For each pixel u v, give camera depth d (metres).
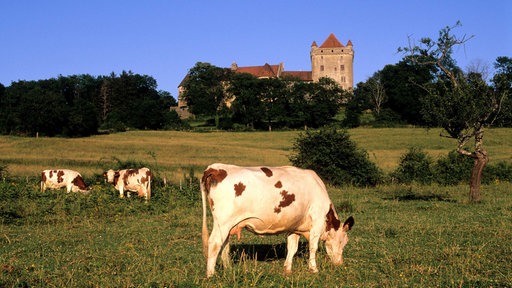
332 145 32.12
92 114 94.38
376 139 76.50
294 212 9.32
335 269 9.62
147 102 116.06
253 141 82.12
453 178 32.88
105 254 10.66
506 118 21.41
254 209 8.98
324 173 32.16
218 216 8.84
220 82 136.62
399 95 106.00
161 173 36.75
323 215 9.75
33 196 20.25
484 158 21.34
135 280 8.37
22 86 153.00
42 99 92.81
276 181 9.20
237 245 12.18
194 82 135.62
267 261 10.58
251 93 114.38
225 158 56.22
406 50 23.47
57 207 17.75
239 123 117.69
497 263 9.65
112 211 18.08
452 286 7.99
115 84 145.00
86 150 63.69
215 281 8.15
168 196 22.34
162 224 15.77
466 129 21.69
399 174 33.38
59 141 71.75
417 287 8.15
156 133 95.69
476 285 8.16
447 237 12.68
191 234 13.68
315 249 9.69
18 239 12.72
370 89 125.06
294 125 112.25
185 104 157.62
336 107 116.25
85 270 9.13
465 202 21.11
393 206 20.17
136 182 22.80
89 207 18.34
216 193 8.87
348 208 18.94
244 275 8.45
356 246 11.77
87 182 29.52
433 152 59.31
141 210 18.97
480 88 21.12
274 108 111.06
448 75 22.89
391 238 12.87
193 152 63.34
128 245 11.64
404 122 106.75
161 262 9.98
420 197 24.25
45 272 8.83
